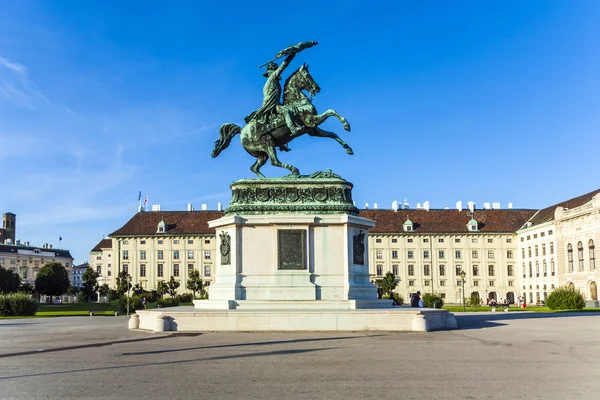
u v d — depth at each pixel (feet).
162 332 57.06
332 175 69.72
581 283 265.54
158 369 34.53
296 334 54.54
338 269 64.95
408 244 346.95
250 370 34.04
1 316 121.60
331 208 66.03
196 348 44.24
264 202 66.95
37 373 33.32
